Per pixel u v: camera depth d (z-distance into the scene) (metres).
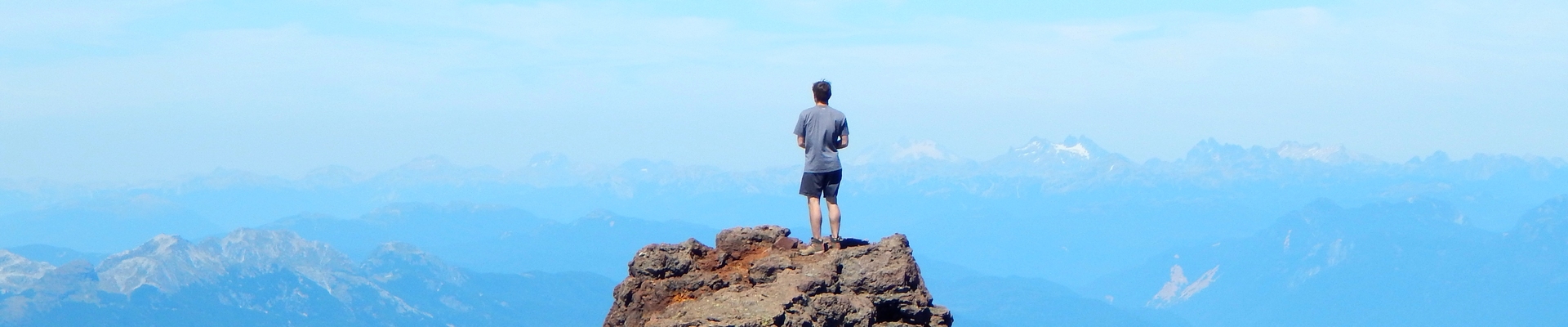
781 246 23.03
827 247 22.75
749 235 23.44
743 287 21.23
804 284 20.70
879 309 21.34
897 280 21.34
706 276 21.73
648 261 22.02
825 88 23.08
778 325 19.39
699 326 19.56
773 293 20.28
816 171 22.83
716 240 23.59
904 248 22.12
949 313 22.34
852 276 21.42
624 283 22.33
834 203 23.11
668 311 20.84
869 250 21.98
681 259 22.02
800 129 23.17
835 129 22.94
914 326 21.36
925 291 22.00
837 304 20.11
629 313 21.77
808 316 19.97
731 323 19.38
